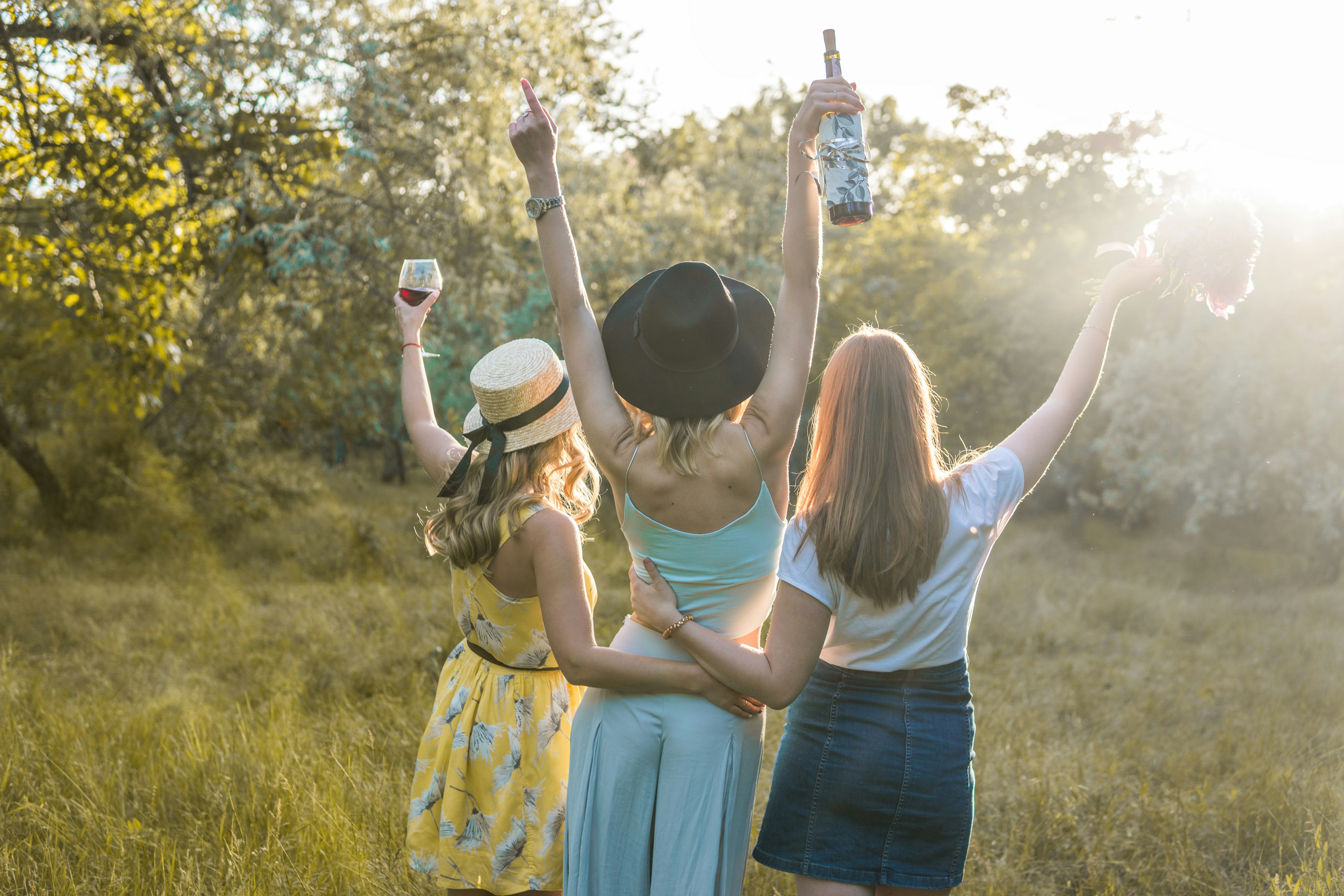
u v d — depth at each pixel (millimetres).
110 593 7656
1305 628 7816
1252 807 3414
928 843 1739
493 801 1894
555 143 1710
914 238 19109
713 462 1644
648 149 17391
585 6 9617
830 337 16078
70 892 2537
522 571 1824
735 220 14047
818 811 1767
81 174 7000
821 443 1771
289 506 13570
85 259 7074
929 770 1725
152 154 7035
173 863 2674
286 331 10516
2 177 7070
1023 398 15570
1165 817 3314
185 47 7156
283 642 6207
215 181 7293
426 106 8000
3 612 6719
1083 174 15812
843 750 1752
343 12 7562
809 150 1668
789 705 1810
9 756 3447
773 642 1667
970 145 17578
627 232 11734
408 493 19281
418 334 2352
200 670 5645
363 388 12789
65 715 4105
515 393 1817
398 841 2922
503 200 8422
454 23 8273
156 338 8266
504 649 1908
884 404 1688
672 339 1607
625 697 1723
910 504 1647
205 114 6809
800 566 1666
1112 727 4852
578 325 1717
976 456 1964
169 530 10258
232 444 13008
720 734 1688
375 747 3885
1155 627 8031
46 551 9523
